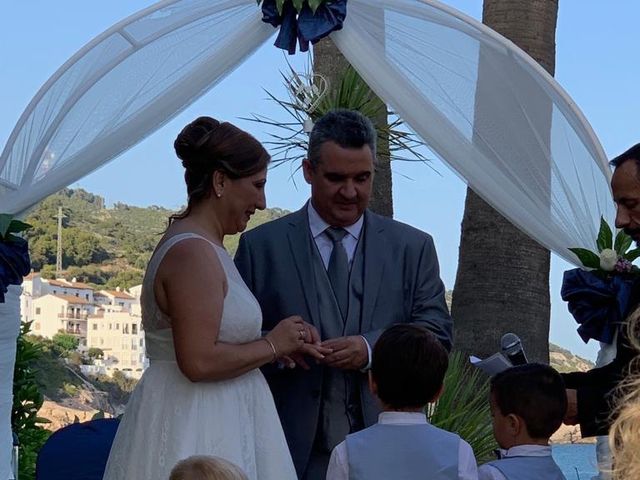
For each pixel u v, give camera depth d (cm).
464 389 562
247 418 312
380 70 436
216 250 307
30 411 562
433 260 372
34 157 437
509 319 653
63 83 445
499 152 437
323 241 366
